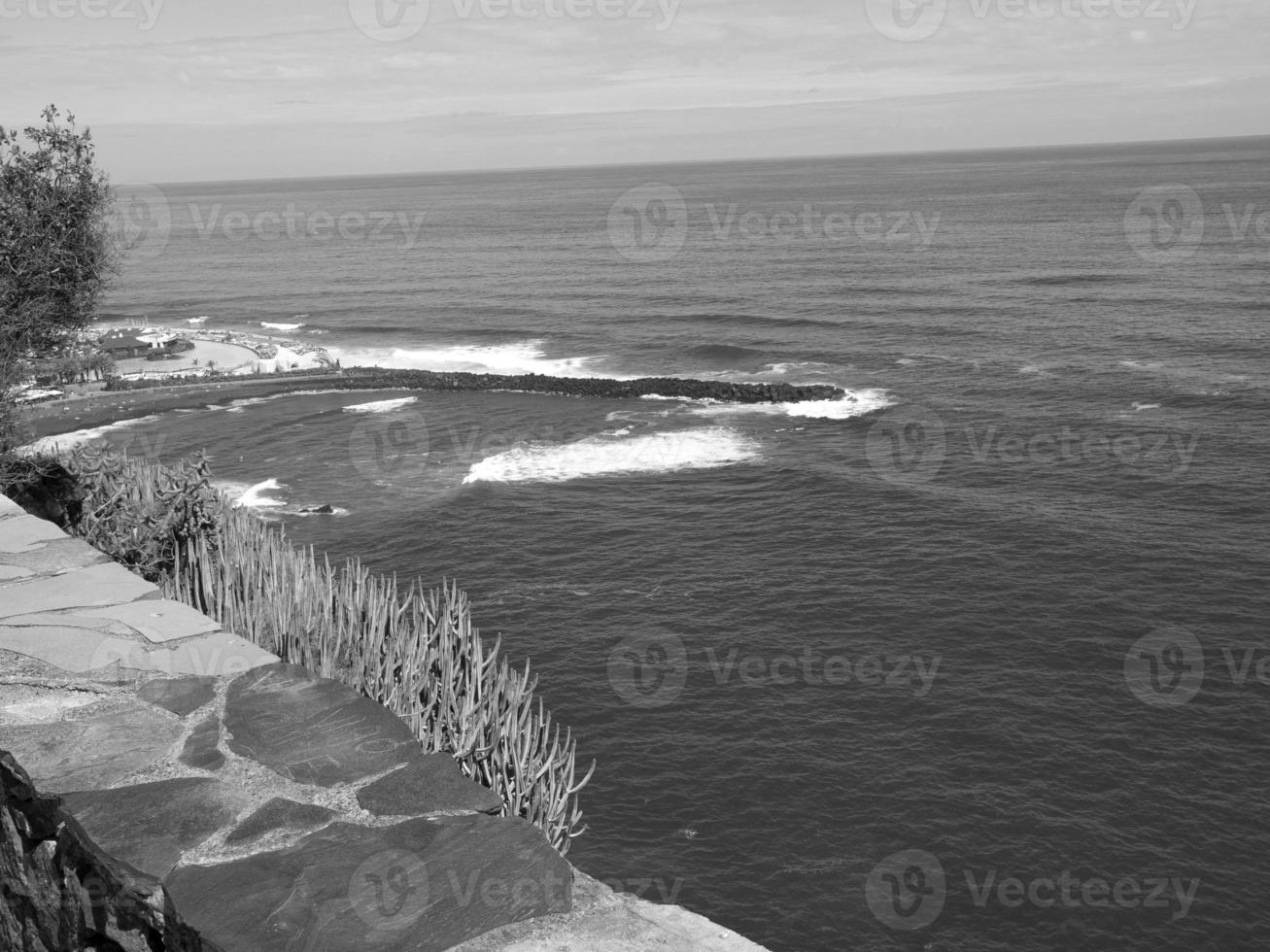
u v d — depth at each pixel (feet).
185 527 27.25
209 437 166.50
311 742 14.10
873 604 101.09
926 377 204.33
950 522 122.31
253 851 11.77
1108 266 345.10
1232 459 142.82
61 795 12.77
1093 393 183.62
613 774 74.69
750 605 101.55
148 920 11.14
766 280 357.82
